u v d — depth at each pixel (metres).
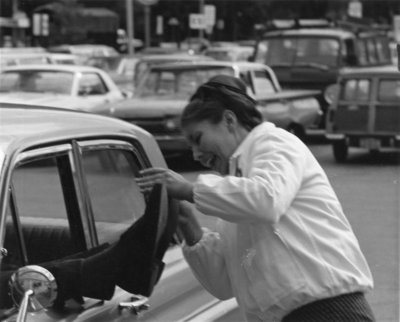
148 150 3.72
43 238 3.39
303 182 2.86
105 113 14.43
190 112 2.98
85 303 3.00
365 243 9.19
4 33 42.22
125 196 3.56
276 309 2.86
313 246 2.83
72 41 44.03
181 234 3.18
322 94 19.30
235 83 3.06
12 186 3.12
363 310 2.88
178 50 35.56
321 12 47.34
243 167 2.88
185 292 3.40
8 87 16.11
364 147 16.02
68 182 3.24
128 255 2.94
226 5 49.62
